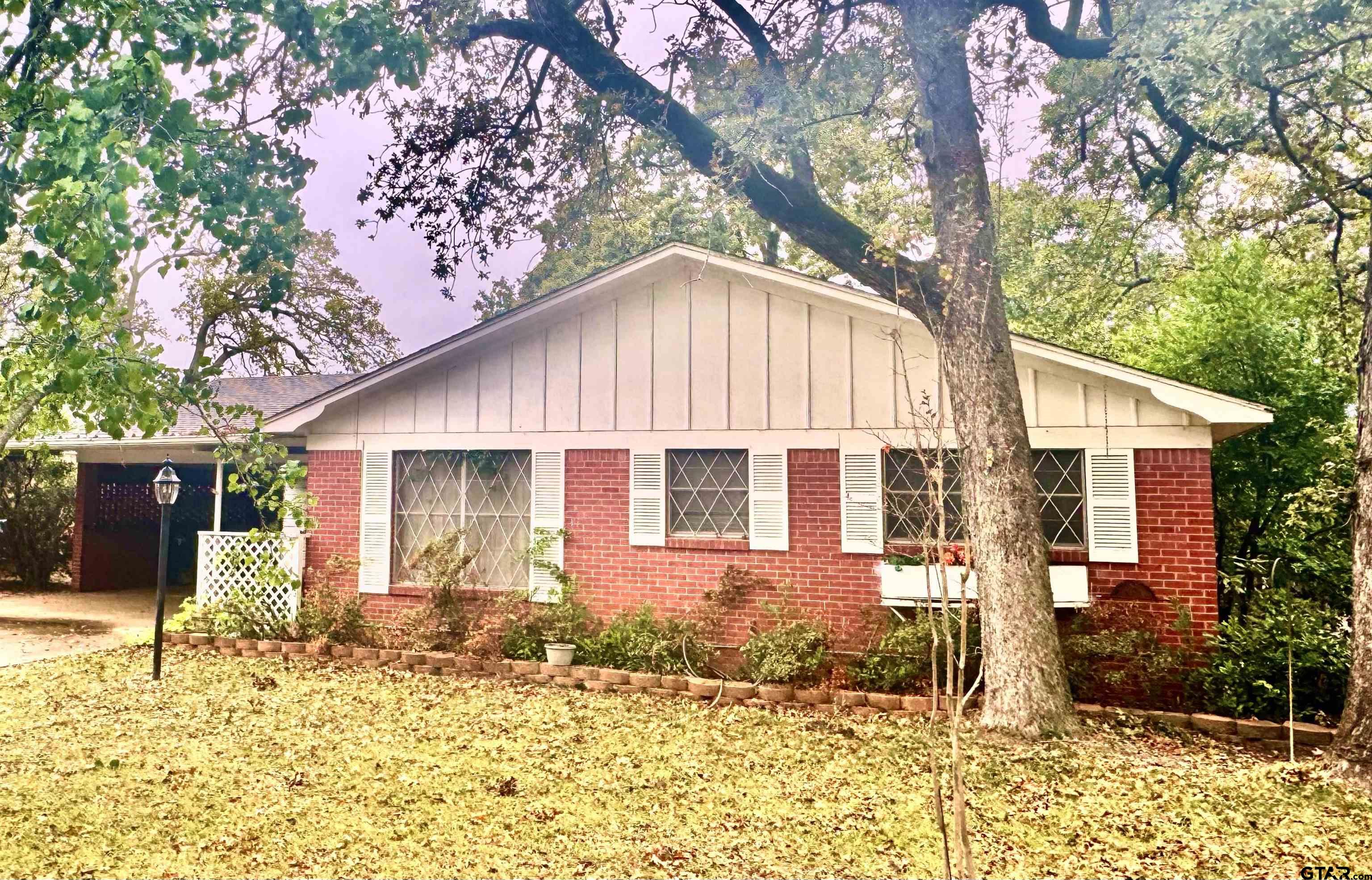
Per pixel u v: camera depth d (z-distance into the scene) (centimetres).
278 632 1043
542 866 443
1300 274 1275
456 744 662
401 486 1060
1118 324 1698
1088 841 477
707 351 948
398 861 448
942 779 579
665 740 679
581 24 794
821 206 779
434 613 976
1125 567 810
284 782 567
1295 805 535
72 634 1154
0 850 456
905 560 841
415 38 348
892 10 768
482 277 920
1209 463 799
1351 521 666
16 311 277
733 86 804
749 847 468
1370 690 581
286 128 358
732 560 918
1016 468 699
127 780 569
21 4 278
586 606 962
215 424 405
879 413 889
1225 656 741
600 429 980
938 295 733
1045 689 679
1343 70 897
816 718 746
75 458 1830
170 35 288
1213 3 631
